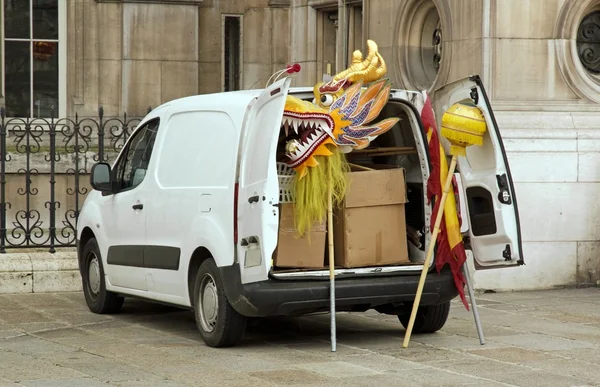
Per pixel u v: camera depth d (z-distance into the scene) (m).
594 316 10.95
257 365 8.42
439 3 13.55
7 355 8.91
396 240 9.38
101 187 10.88
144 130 10.74
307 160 8.86
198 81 17.88
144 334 10.08
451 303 11.84
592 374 8.09
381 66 9.10
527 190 12.70
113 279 10.93
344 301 9.00
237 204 8.89
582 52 13.25
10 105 17.30
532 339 9.62
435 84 13.62
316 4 17.34
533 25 12.90
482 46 12.83
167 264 9.84
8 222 15.86
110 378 7.92
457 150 9.15
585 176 12.84
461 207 9.84
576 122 12.95
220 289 9.02
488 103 9.05
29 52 17.33
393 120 9.11
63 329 10.38
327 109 8.88
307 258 9.08
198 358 8.74
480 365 8.42
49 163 15.98
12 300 12.32
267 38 18.16
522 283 12.72
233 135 9.12
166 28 17.59
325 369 8.24
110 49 17.47
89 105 17.41
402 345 9.30
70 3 17.34
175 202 9.74
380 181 9.29
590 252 12.91
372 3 14.94
